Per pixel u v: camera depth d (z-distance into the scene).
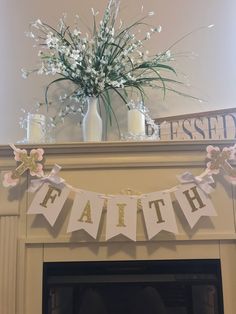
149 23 2.27
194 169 1.66
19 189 1.67
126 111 2.18
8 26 2.30
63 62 1.93
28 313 1.59
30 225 1.65
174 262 1.63
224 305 1.58
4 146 1.67
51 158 1.68
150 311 1.62
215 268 1.62
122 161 1.67
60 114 2.16
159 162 1.66
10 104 2.22
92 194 1.61
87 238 1.63
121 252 1.63
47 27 2.28
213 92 2.18
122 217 1.59
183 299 1.63
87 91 1.95
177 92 2.18
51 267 1.64
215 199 1.64
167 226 1.59
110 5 2.18
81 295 1.64
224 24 2.25
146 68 2.11
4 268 1.61
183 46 2.23
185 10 2.27
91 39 2.16
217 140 1.64
